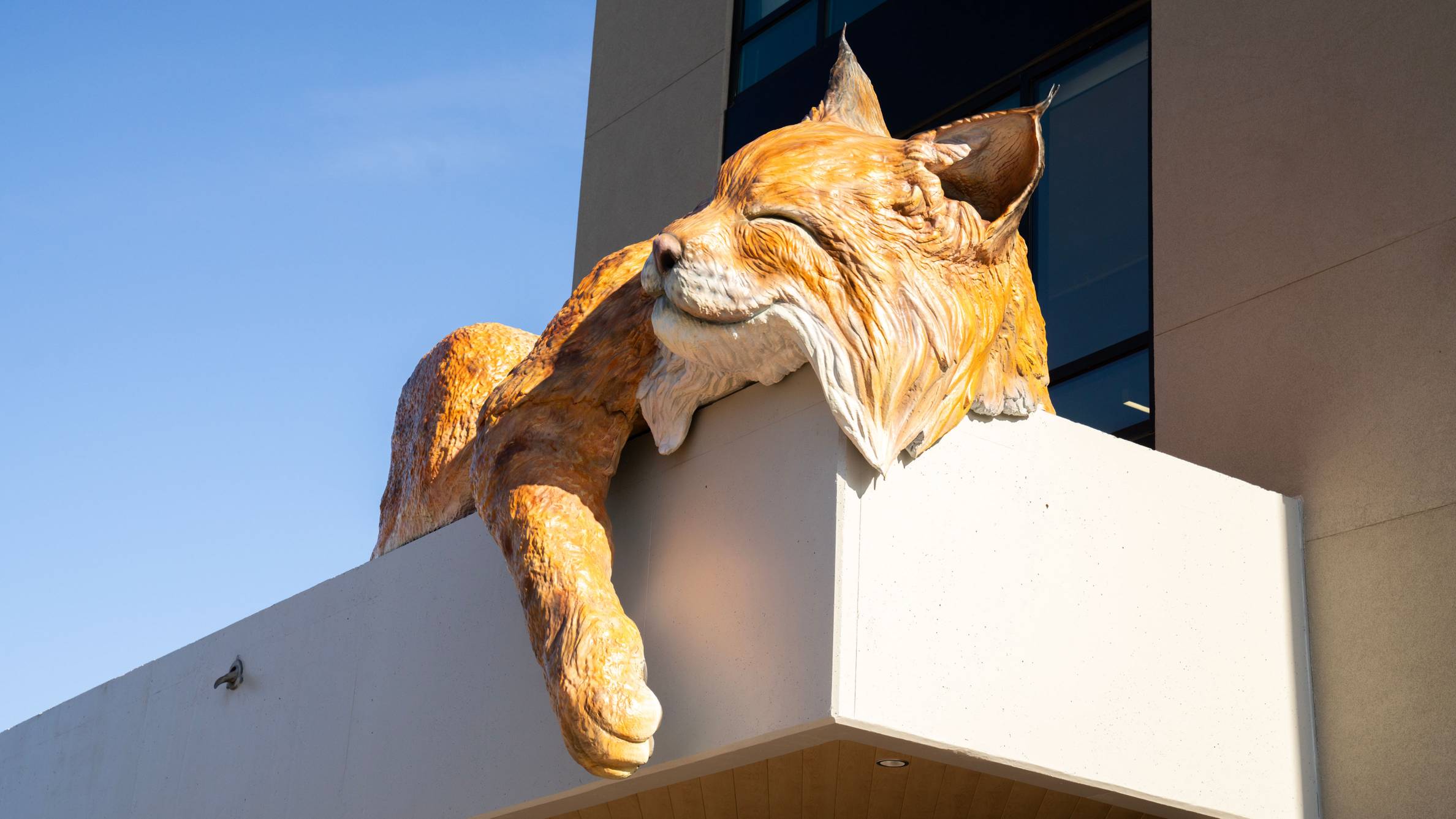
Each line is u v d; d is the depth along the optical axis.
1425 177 5.25
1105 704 4.36
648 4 10.09
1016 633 4.22
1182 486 4.86
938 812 5.08
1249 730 4.76
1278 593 5.04
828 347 3.86
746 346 4.03
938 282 3.96
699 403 4.49
